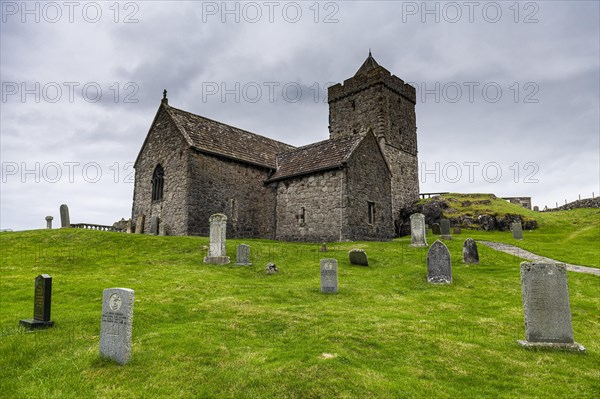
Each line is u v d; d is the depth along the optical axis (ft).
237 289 41.98
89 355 22.86
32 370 21.15
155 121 92.68
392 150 129.29
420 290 43.98
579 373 21.09
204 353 23.39
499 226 121.08
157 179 89.45
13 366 21.85
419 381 19.99
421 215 71.61
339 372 20.45
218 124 100.68
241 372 20.68
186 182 79.87
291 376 20.13
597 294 40.55
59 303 35.17
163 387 19.21
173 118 86.63
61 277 45.27
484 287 44.68
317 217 83.87
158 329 28.32
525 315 26.07
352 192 81.20
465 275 50.47
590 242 97.30
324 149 92.84
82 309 33.35
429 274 47.21
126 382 19.80
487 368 21.83
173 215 82.17
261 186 95.14
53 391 18.80
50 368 21.31
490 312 34.83
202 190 81.51
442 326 29.84
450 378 20.58
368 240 83.61
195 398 18.30
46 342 24.99
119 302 22.66
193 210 79.15
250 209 91.25
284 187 91.81
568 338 25.20
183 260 57.88
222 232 57.52
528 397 18.44
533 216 133.80
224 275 49.26
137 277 46.62
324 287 41.98
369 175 87.71
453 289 44.01
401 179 131.85
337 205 80.69
